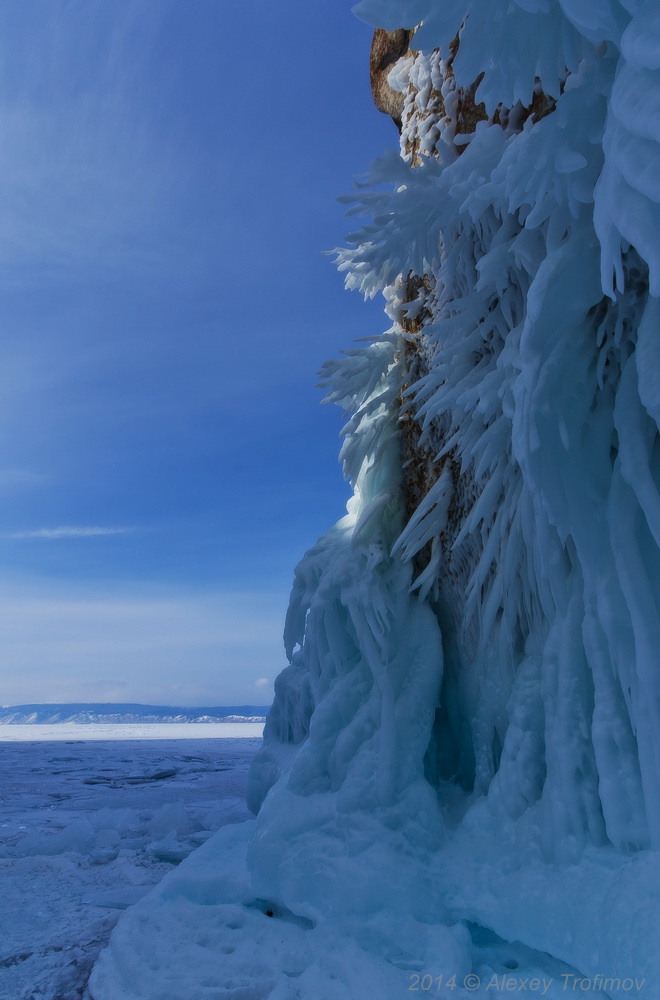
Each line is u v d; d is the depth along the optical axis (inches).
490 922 75.3
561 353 68.9
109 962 81.7
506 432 88.3
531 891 71.8
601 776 70.5
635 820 67.2
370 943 77.9
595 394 74.5
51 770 376.5
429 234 90.0
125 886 129.6
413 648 113.8
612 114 52.3
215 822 191.9
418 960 75.0
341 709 111.7
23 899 120.2
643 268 66.7
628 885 60.8
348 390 134.6
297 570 137.3
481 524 107.4
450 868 85.0
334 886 84.9
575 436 72.4
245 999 68.9
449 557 117.0
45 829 192.4
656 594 68.6
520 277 84.4
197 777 341.1
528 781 84.6
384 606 112.7
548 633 90.1
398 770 98.1
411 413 129.5
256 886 95.8
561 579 83.0
